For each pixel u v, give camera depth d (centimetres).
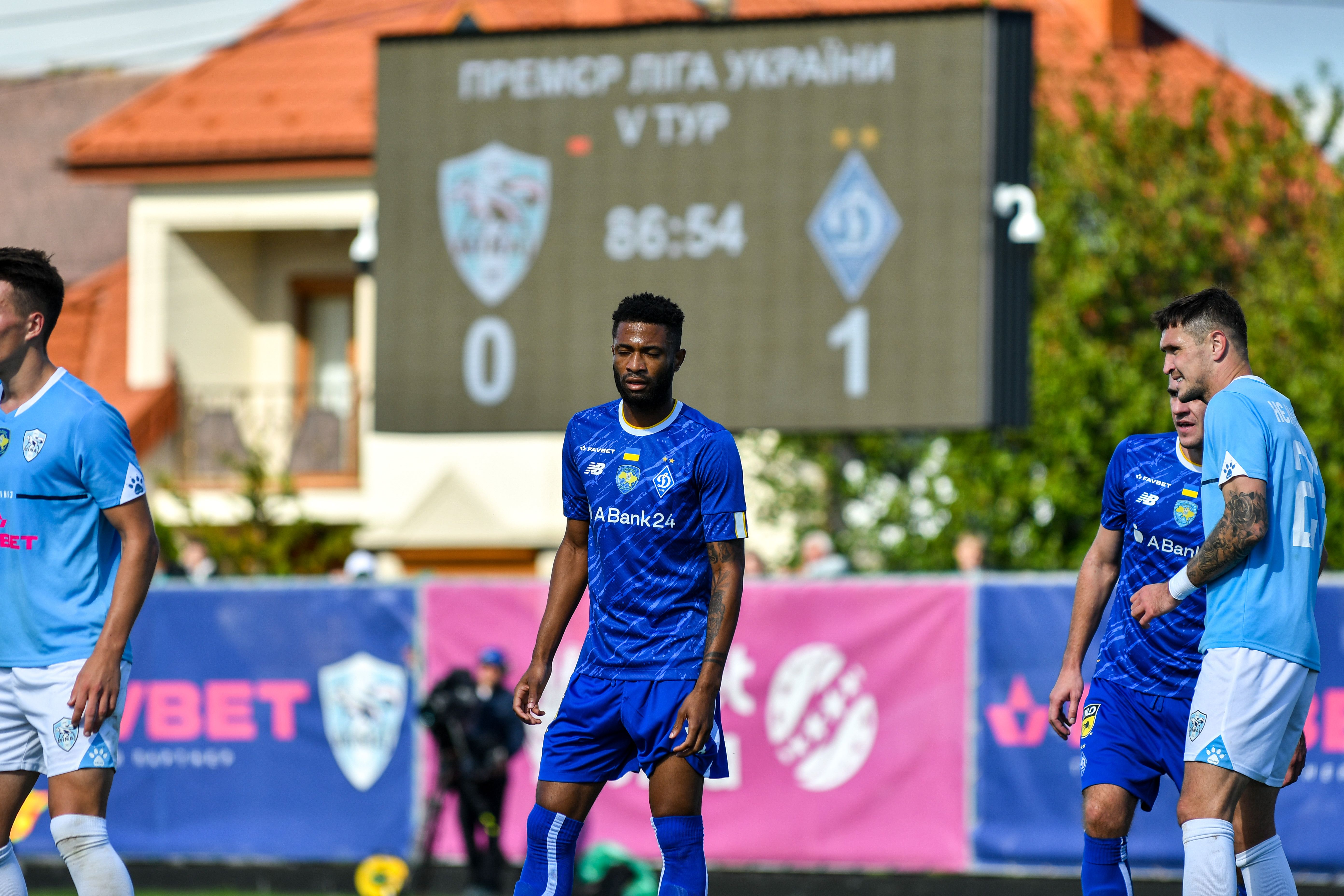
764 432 5356
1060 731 1834
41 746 1698
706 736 1594
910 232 4597
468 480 5803
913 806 3506
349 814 3675
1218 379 1702
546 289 4809
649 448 1636
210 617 3756
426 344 4872
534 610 3675
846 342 4616
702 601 1641
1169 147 5678
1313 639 1602
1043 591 3506
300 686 3722
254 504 5362
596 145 4800
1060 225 5434
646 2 6456
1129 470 1819
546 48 4844
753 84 4712
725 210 4712
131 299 6291
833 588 3575
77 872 1628
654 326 1614
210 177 6153
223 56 6688
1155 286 5550
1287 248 5562
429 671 3691
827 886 3544
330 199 6159
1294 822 3350
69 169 6216
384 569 5884
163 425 6134
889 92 4634
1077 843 3441
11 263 1677
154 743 3738
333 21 6800
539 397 4800
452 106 4891
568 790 1662
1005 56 4588
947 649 3525
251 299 6581
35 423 1669
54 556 1670
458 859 3625
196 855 3697
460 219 4872
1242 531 1550
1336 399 5147
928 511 5338
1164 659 1767
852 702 3547
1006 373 4550
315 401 6406
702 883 1611
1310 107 5891
